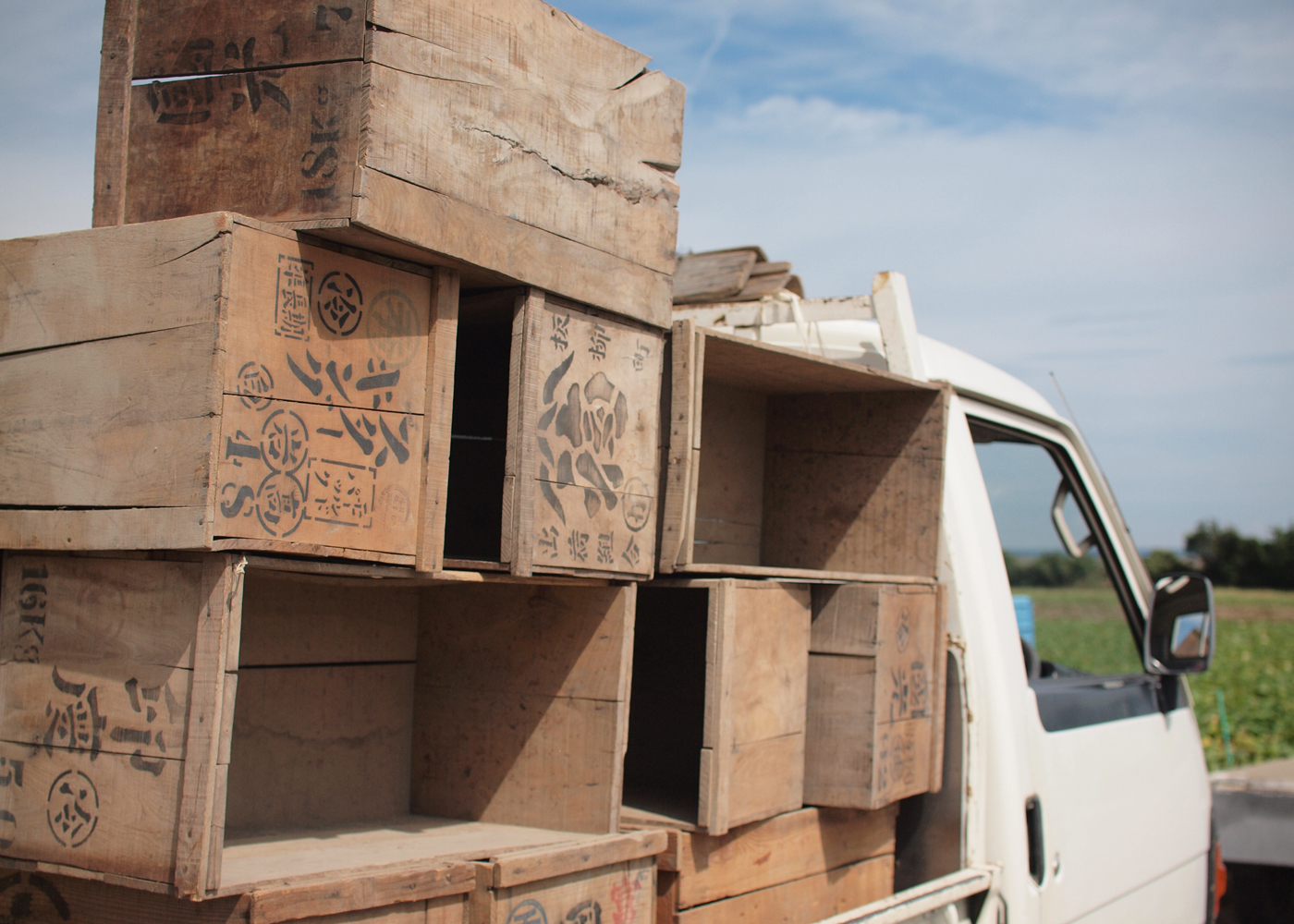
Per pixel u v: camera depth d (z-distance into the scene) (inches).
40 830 66.0
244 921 60.5
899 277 124.0
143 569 64.2
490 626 94.3
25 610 68.5
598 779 86.9
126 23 73.3
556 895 77.2
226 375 61.2
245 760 84.7
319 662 90.4
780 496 126.6
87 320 66.2
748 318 134.1
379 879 66.7
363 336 69.1
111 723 64.1
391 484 70.5
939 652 112.2
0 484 69.4
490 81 73.7
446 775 95.2
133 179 71.9
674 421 91.3
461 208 71.3
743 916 94.0
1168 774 147.2
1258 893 181.3
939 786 110.9
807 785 103.0
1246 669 724.7
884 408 121.6
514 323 77.6
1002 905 111.7
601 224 83.4
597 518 83.1
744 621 92.0
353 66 65.8
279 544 63.7
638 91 87.4
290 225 65.9
